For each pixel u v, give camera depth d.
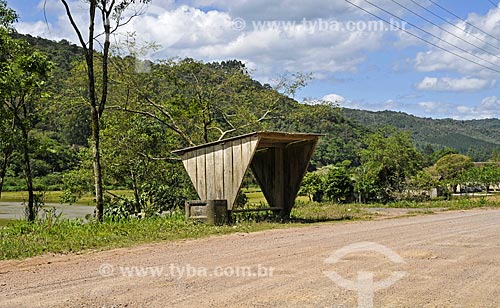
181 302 5.97
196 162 16.83
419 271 7.51
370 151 40.25
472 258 8.52
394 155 39.12
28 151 18.70
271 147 17.94
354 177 37.62
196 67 25.55
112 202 20.09
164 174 22.61
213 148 16.30
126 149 22.77
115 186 23.28
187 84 25.66
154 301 6.02
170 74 25.39
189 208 15.30
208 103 25.55
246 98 27.05
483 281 6.95
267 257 8.73
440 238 11.06
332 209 23.14
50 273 7.66
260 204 21.19
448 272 7.45
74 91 24.22
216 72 26.30
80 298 6.15
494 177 54.22
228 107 26.69
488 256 8.72
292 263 8.14
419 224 14.82
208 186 16.41
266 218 17.05
